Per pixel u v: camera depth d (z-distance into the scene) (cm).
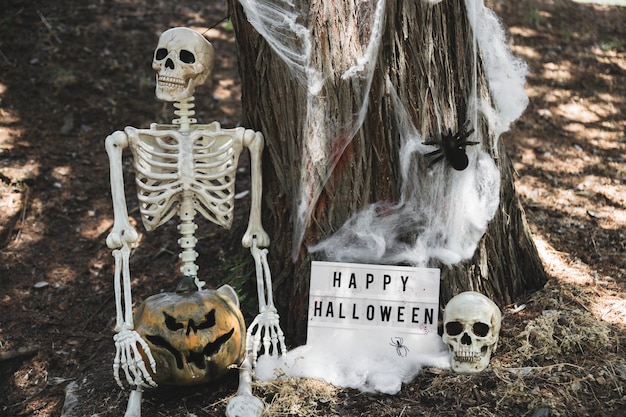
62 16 687
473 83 357
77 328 434
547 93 630
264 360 344
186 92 341
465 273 366
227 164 347
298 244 360
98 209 514
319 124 338
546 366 338
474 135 359
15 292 452
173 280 459
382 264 355
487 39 372
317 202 349
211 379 329
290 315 369
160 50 342
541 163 546
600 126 594
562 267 422
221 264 458
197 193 343
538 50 686
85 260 476
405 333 346
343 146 341
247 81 362
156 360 319
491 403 321
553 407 314
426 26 339
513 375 332
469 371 334
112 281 463
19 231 489
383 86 338
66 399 362
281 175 359
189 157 341
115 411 341
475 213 363
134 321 331
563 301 382
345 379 337
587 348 348
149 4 735
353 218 350
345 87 333
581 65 671
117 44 664
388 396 329
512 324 366
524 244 394
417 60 340
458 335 334
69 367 410
